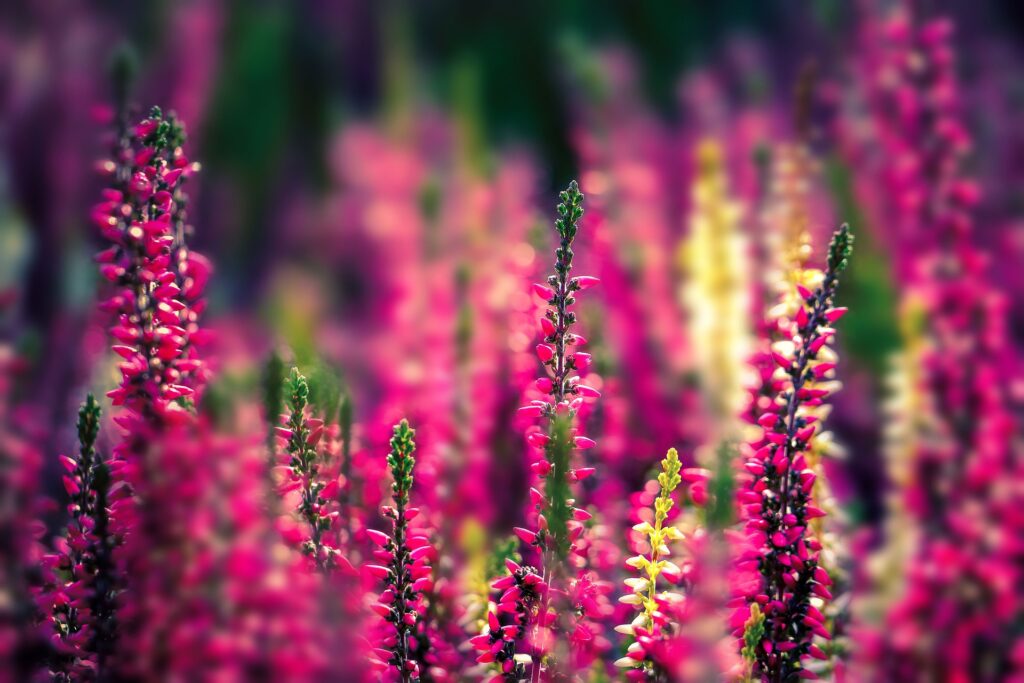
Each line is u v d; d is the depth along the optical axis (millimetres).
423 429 1129
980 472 1108
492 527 1116
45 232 1472
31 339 1131
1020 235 1293
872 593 1113
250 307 1477
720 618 1057
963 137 1152
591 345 1132
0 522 1071
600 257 1190
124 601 1061
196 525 1060
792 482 1059
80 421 1065
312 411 1071
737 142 1393
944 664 1099
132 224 1062
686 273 1179
